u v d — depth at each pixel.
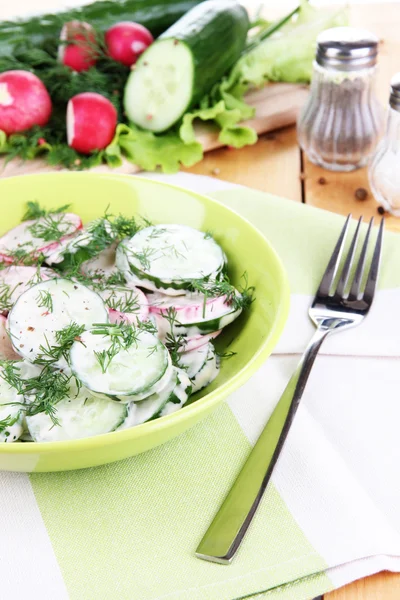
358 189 0.60
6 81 0.63
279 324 0.42
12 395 0.40
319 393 0.45
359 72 0.60
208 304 0.44
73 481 0.41
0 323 0.44
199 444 0.42
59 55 0.69
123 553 0.39
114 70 0.69
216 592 0.38
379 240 0.51
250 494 0.40
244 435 0.43
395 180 0.57
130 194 0.50
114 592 0.38
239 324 0.45
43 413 0.40
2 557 0.39
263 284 0.45
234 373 0.43
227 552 0.38
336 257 0.50
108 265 0.48
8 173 0.62
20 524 0.40
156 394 0.41
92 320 0.43
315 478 0.41
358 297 0.49
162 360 0.41
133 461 0.42
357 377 0.46
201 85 0.64
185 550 0.39
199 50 0.64
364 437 0.43
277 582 0.38
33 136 0.63
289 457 0.42
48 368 0.42
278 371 0.46
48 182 0.50
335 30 0.61
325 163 0.63
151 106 0.64
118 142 0.63
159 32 0.73
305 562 0.38
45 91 0.64
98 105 0.62
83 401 0.40
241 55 0.69
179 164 0.64
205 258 0.46
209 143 0.64
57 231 0.48
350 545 0.39
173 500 0.41
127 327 0.42
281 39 0.69
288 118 0.67
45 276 0.47
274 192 0.60
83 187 0.50
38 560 0.39
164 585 0.38
